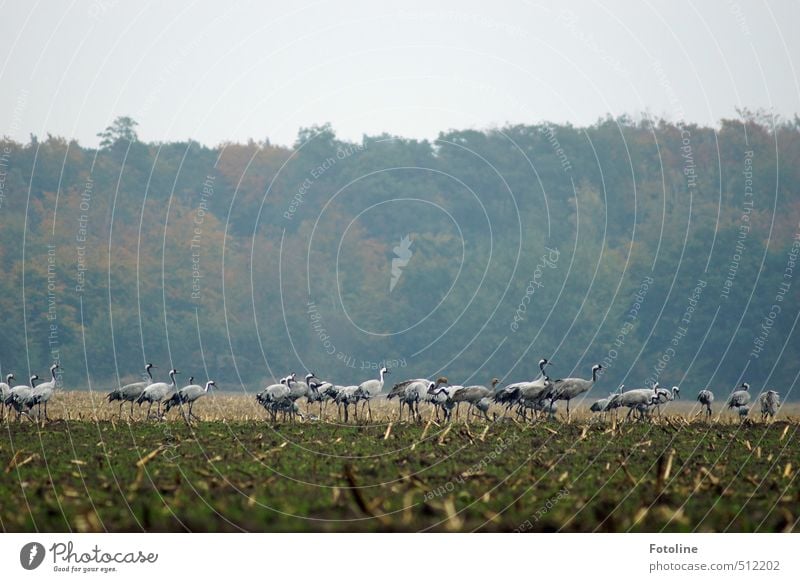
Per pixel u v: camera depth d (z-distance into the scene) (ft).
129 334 452.76
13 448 145.28
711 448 152.66
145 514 92.63
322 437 163.73
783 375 409.28
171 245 482.28
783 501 106.83
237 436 165.78
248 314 481.87
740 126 493.77
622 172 499.92
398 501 102.01
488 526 95.45
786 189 468.34
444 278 475.31
